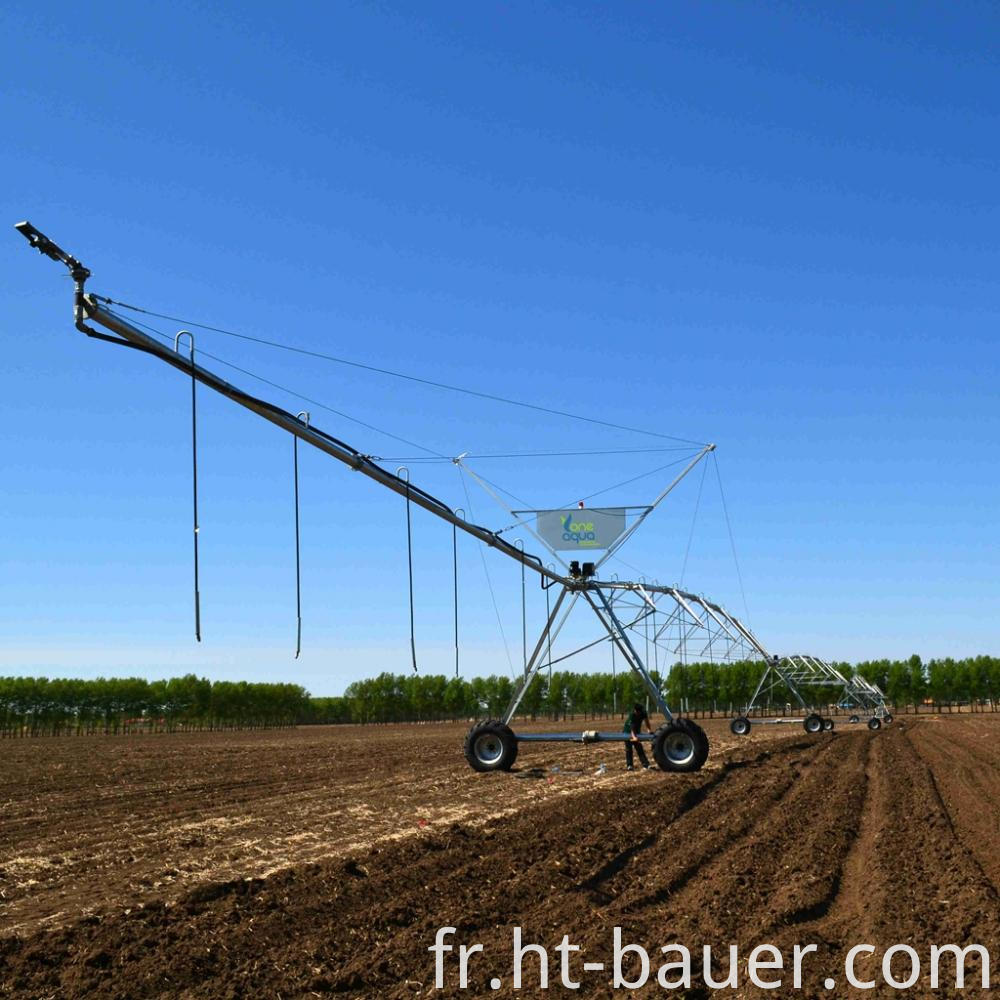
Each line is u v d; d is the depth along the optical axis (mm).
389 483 16281
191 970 7770
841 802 17938
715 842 13438
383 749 37594
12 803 19344
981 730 45656
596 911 9547
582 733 24609
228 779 24297
